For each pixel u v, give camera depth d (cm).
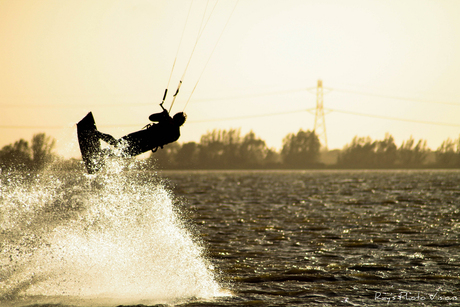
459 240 6931
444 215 10181
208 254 5869
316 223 9000
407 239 7075
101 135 4103
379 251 6172
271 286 4519
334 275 4944
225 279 4741
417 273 5006
